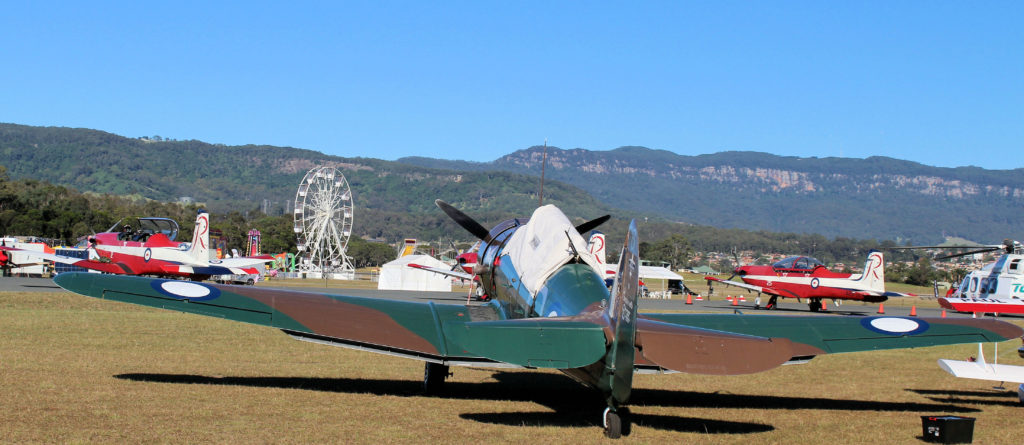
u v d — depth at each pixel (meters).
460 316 10.72
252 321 8.96
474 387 11.48
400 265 60.72
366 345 9.08
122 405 8.84
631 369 7.62
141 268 36.25
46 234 100.69
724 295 69.38
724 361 7.36
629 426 8.78
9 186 115.12
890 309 49.34
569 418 9.17
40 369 11.02
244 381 10.91
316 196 91.25
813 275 40.84
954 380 13.27
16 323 17.03
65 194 124.19
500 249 12.69
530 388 11.51
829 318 10.38
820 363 15.47
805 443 8.09
